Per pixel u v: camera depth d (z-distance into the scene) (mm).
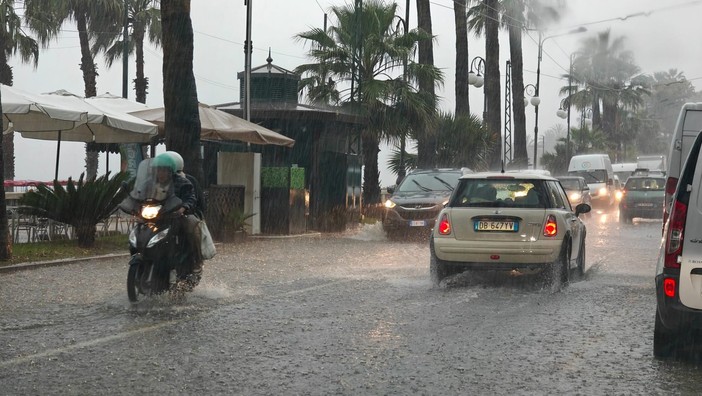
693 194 6758
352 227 26000
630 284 12266
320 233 23062
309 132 25031
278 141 21312
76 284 11273
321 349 7199
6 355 6863
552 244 11281
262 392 5762
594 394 5781
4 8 37625
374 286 11617
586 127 84625
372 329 8188
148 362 6645
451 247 11477
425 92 30672
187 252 9992
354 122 25844
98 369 6398
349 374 6297
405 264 14812
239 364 6598
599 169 48531
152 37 46562
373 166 30516
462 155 34219
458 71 35469
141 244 9555
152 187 9719
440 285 11805
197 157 17812
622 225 30844
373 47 29828
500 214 11422
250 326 8281
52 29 41156
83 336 7691
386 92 29000
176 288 10047
